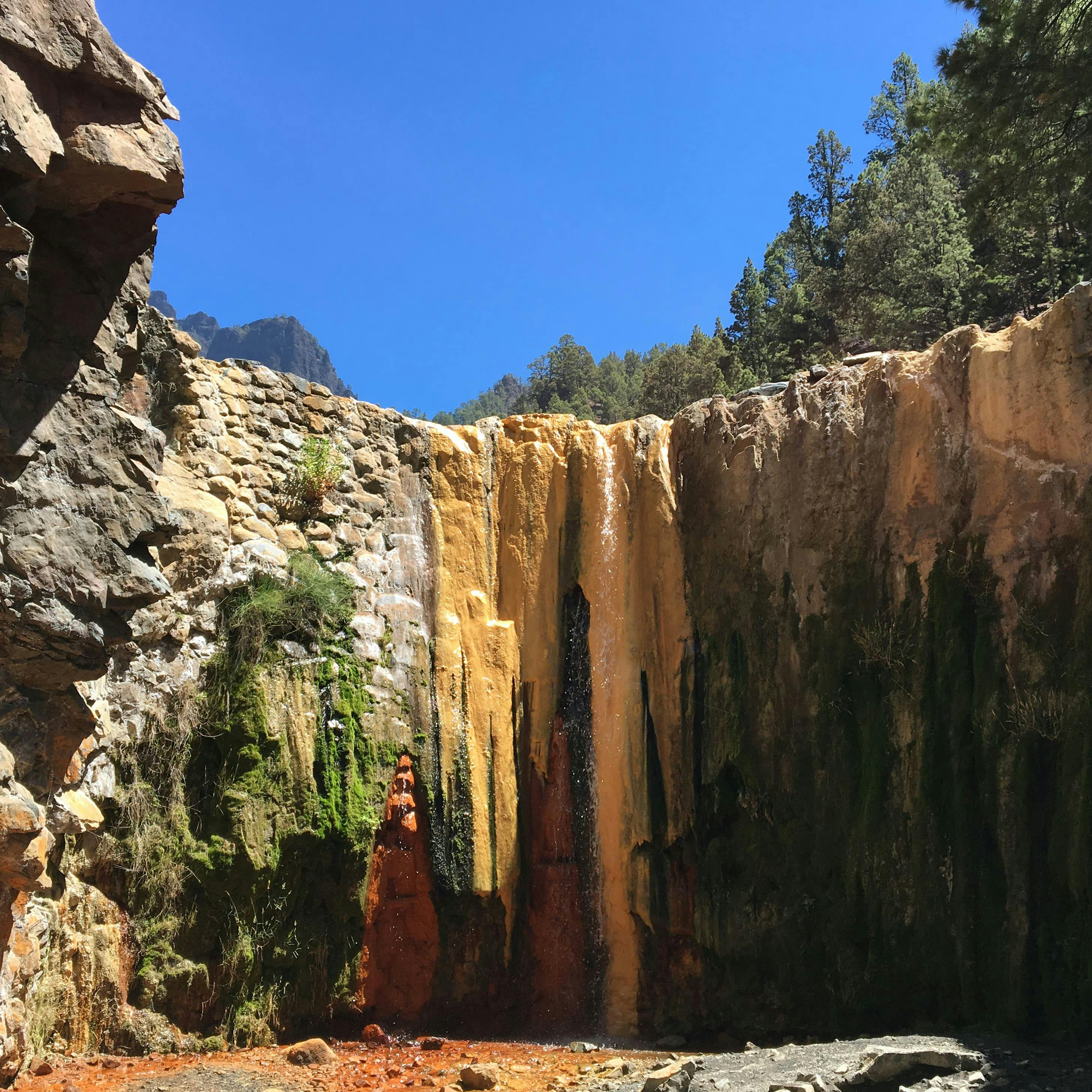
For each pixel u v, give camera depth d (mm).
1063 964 9516
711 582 13203
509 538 13844
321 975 11141
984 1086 7605
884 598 11805
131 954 9570
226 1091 8438
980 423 11414
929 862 10672
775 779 12164
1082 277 25016
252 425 11969
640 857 12750
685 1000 12328
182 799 10266
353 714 11805
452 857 12312
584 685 13484
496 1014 12305
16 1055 7949
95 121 7141
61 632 7547
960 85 14898
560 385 67938
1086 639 9992
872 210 36938
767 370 37688
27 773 7922
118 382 8234
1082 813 9594
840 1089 7762
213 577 10938
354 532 12711
